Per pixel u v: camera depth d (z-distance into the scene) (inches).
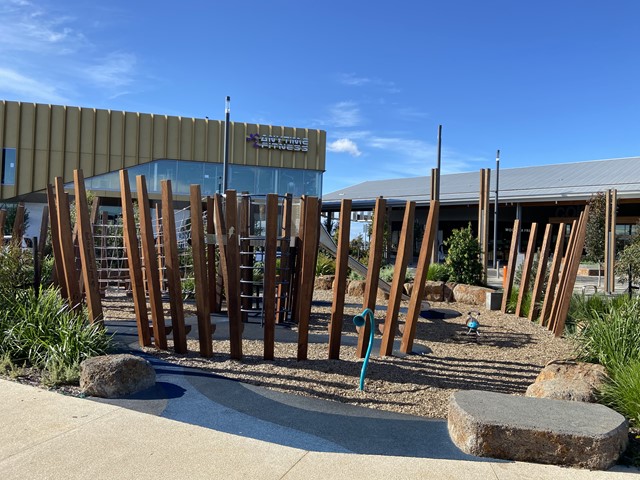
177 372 250.5
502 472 153.8
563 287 388.2
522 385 250.4
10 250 324.8
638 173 1275.8
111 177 1364.4
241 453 163.6
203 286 277.6
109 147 1360.7
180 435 176.2
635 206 1355.8
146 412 198.1
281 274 390.0
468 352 317.4
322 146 1541.6
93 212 500.1
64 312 279.3
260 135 1475.1
